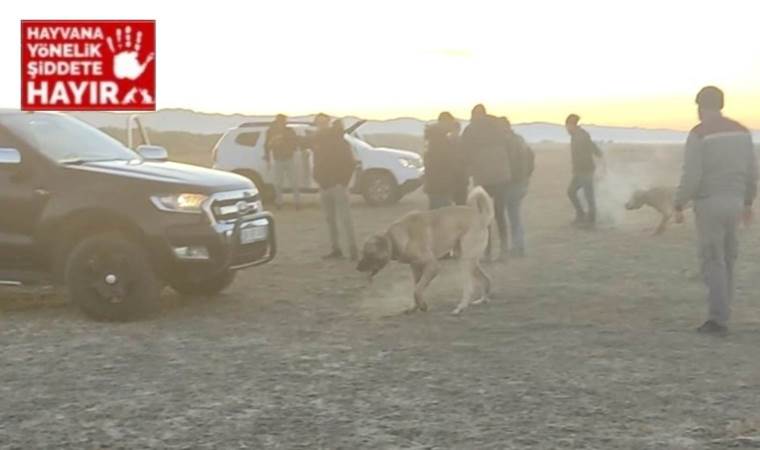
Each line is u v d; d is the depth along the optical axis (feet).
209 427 17.57
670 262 38.11
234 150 66.49
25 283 27.73
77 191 26.89
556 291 31.65
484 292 29.96
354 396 19.48
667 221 48.19
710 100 24.35
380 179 65.51
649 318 27.17
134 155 30.94
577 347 23.59
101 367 21.99
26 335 25.39
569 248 42.78
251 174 65.98
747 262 38.01
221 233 26.91
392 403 18.97
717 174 24.29
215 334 25.43
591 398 19.19
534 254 40.75
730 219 24.40
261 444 16.61
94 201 26.66
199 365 22.09
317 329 26.16
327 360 22.50
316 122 39.40
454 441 16.66
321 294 31.86
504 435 16.96
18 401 19.34
